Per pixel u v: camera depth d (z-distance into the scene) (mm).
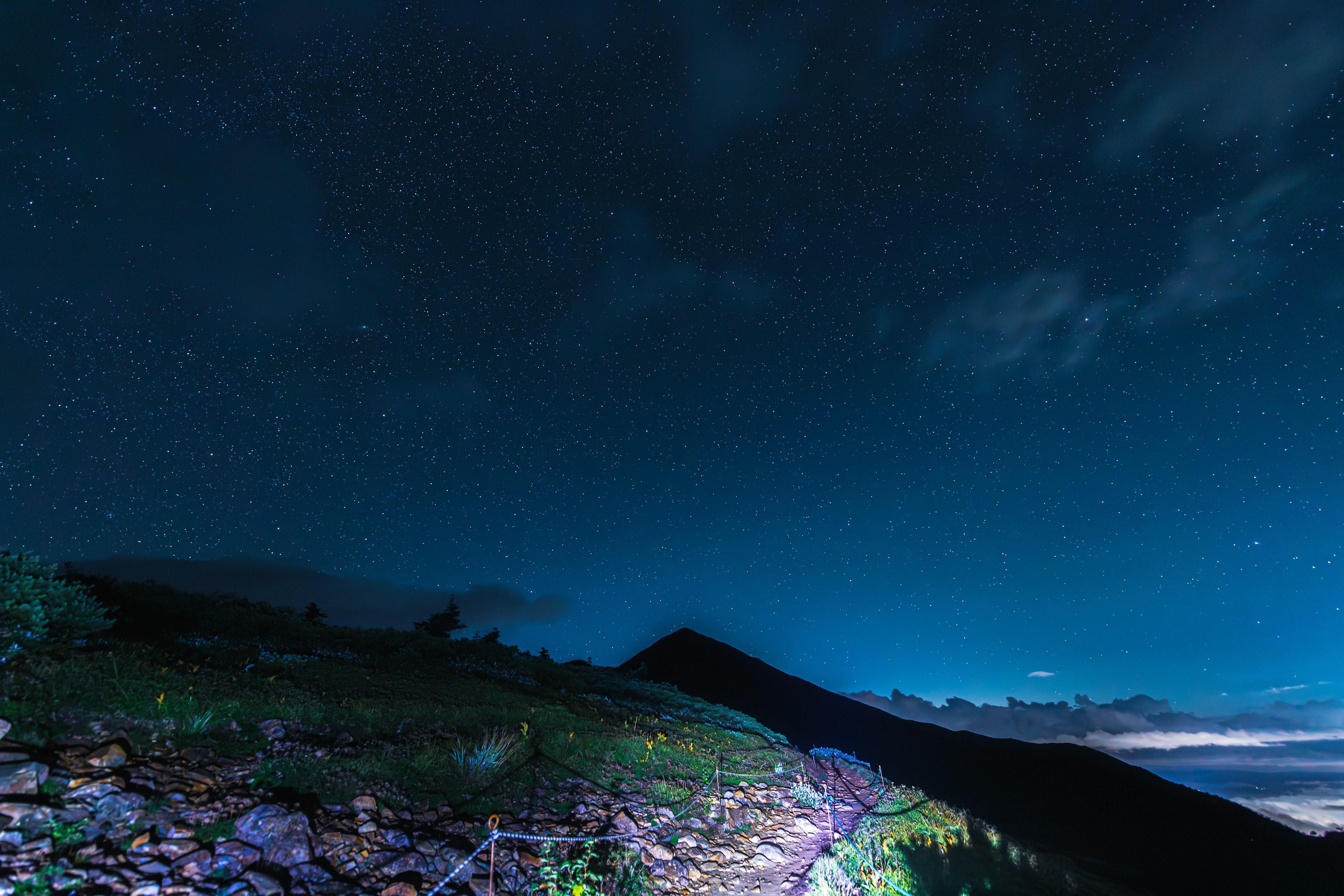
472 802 7395
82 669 7266
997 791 43312
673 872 7344
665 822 8711
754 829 9906
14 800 4539
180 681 8211
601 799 8789
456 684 16219
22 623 7926
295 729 7953
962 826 14625
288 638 18594
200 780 5770
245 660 12273
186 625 16422
